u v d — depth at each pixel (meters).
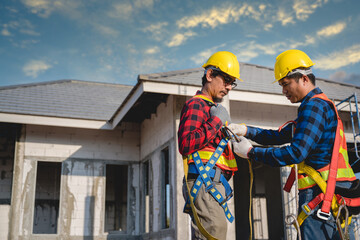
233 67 2.22
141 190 11.36
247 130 2.48
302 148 1.97
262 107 9.20
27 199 10.41
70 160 11.00
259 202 14.07
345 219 1.97
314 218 2.00
